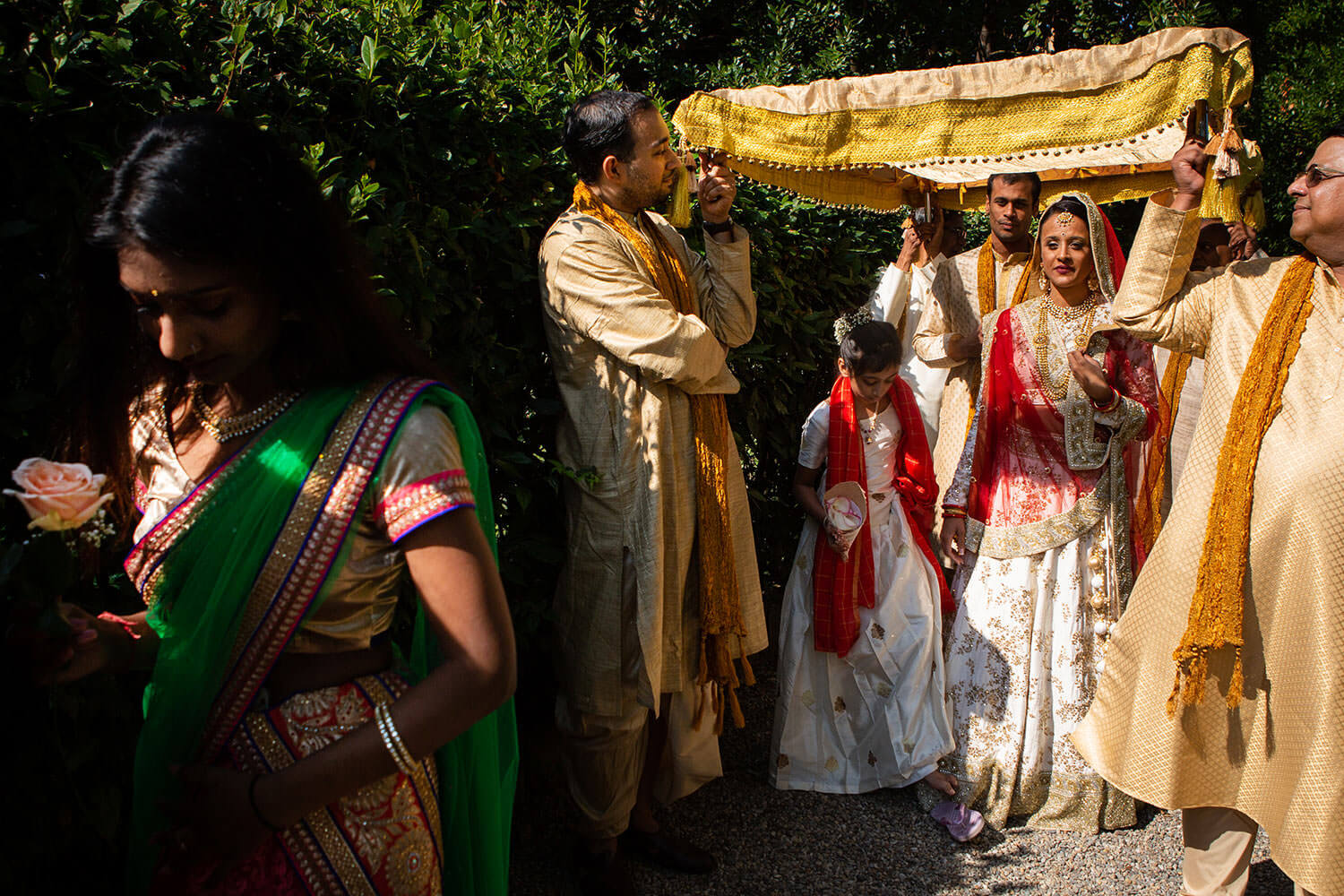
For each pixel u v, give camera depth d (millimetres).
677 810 3207
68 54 1757
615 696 2592
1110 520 3207
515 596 2748
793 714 3359
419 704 1236
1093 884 2824
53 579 1263
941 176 3588
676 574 2656
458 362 2541
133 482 1447
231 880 1292
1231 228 3930
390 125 2396
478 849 1608
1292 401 2260
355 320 1334
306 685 1337
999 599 3277
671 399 2668
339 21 2430
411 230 2408
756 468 4141
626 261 2613
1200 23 5867
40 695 1605
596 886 2646
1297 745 2229
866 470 3359
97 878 1864
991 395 3338
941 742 3191
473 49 2723
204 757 1324
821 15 5906
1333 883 2164
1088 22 6172
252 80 2127
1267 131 6270
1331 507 2168
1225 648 2336
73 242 1717
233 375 1292
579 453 2648
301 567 1267
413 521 1257
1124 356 3262
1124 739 2537
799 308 4109
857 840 3059
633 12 5840
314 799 1220
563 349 2639
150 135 1217
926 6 6344
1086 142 2689
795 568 3451
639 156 2643
